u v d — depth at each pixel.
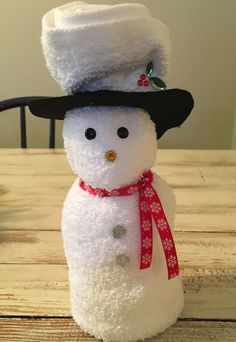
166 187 0.40
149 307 0.39
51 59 0.33
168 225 0.37
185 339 0.41
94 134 0.34
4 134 1.34
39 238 0.58
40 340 0.41
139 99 0.33
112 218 0.36
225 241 0.57
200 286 0.48
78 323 0.42
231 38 1.24
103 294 0.38
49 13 0.34
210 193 0.71
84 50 0.31
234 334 0.41
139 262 0.37
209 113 1.33
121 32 0.31
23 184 0.75
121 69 0.33
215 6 1.20
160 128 0.40
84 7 0.33
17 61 1.26
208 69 1.28
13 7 1.20
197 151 0.89
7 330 0.42
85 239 0.37
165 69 0.35
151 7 1.20
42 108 0.35
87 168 0.35
